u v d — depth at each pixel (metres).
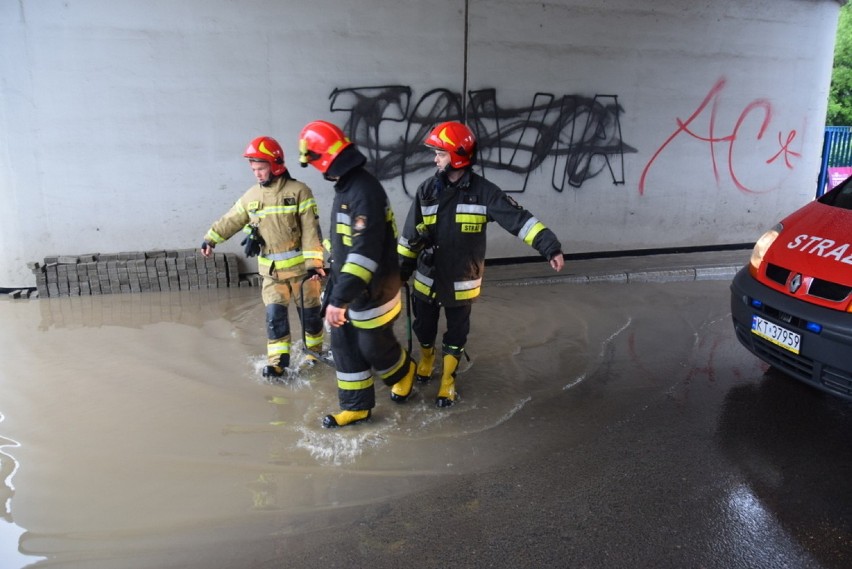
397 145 7.75
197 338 5.59
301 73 7.24
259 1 6.95
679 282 7.97
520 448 3.82
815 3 9.12
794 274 4.05
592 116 8.49
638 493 3.35
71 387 4.56
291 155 7.42
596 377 4.92
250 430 3.97
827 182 11.33
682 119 8.94
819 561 2.84
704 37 8.73
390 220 3.84
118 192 7.00
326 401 4.40
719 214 9.52
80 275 6.83
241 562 2.79
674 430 4.06
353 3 7.23
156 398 4.40
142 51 6.75
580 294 7.29
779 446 3.87
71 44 6.55
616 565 2.79
